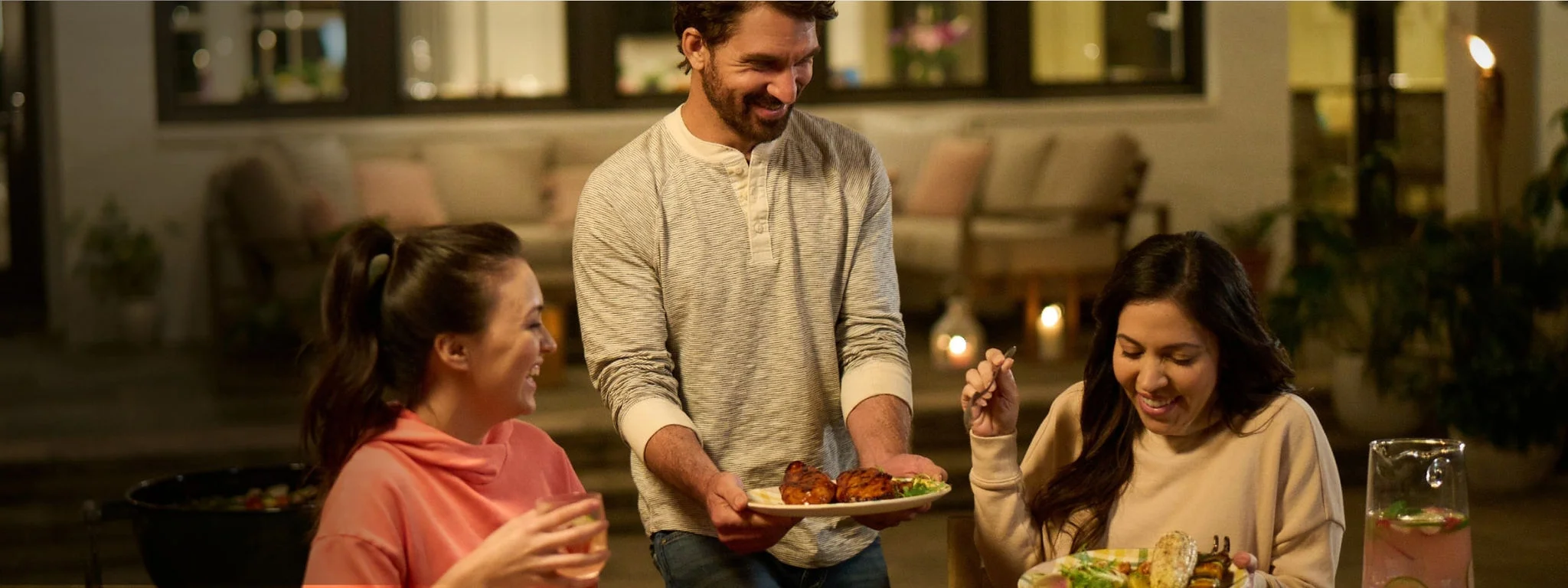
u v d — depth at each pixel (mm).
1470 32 5465
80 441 5199
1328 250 5336
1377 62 8516
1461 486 1580
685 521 1888
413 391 1559
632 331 1862
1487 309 4879
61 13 7484
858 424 1875
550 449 1758
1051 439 1935
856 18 8141
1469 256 4969
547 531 1445
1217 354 1704
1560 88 5391
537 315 1562
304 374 5957
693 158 1895
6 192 8203
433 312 1502
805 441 1920
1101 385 1821
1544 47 5387
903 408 1904
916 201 7234
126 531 4945
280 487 2939
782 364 1901
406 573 1514
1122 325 1698
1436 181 8438
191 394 6145
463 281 1504
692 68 1878
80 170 7559
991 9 8016
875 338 1945
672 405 1824
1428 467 1573
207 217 7238
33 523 4891
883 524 1697
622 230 1873
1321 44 8586
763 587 1844
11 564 4715
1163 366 1678
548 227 7180
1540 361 4801
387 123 7859
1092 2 8078
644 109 8086
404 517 1505
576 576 1464
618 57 8133
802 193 1926
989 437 1762
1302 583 1730
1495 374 4754
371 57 7930
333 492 1493
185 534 2600
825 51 8039
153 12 7621
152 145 7605
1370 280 5270
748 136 1841
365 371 1516
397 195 7207
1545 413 4719
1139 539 1800
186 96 7820
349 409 1519
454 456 1553
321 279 6766
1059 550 1854
